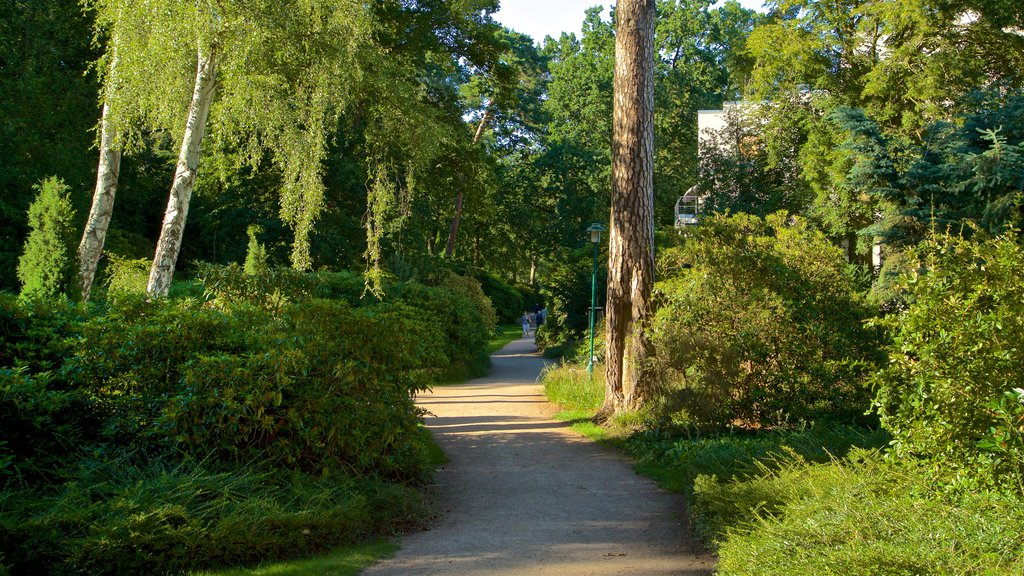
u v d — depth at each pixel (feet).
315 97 40.83
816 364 33.35
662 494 26.53
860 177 54.90
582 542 20.30
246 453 21.93
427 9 78.79
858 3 77.97
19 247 67.62
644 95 40.75
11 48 71.56
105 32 40.88
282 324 24.52
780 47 81.05
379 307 27.86
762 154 97.25
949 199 51.13
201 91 40.57
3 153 68.08
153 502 18.03
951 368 16.05
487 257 181.98
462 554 19.08
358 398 24.45
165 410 20.85
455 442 36.78
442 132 54.75
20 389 19.30
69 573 16.63
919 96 68.59
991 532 12.53
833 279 35.63
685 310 36.09
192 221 100.17
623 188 40.83
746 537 15.88
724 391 34.14
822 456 24.23
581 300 95.40
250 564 18.04
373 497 22.22
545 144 174.09
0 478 19.10
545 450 34.86
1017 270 17.08
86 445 20.84
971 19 75.05
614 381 41.06
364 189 86.89
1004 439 14.32
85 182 76.54
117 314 23.53
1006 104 52.19
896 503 15.20
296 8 40.11
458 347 74.28
